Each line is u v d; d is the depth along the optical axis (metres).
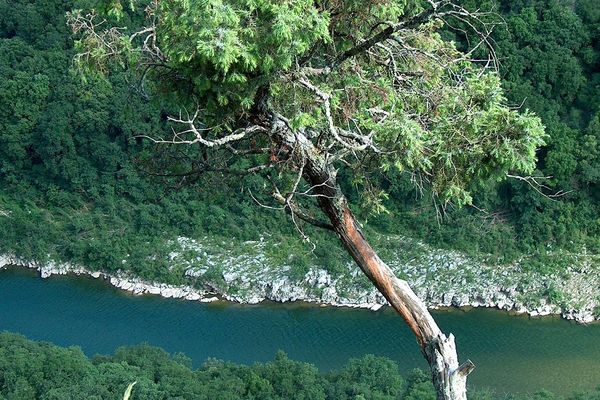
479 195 59.25
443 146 11.55
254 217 61.06
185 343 51.84
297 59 11.23
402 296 11.84
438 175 11.89
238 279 57.34
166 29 10.73
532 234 58.22
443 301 55.47
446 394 11.50
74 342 52.09
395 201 59.59
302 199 48.97
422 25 12.77
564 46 60.56
